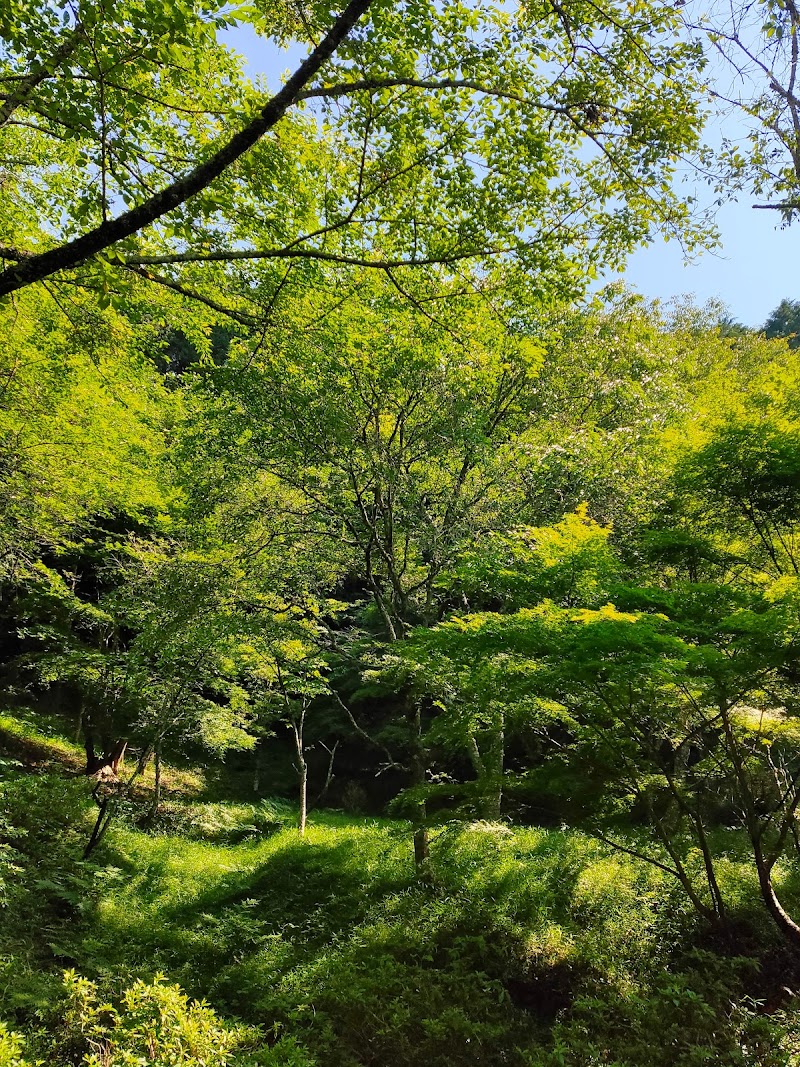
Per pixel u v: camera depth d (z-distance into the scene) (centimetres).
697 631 530
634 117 419
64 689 1622
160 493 1128
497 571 655
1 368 834
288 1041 481
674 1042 484
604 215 488
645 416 954
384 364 754
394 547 990
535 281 535
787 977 543
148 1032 428
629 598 583
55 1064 428
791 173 420
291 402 748
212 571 847
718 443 623
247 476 862
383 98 424
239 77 490
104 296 348
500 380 948
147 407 1052
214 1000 603
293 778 1755
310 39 402
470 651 573
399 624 985
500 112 440
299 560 946
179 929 736
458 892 762
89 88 355
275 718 1323
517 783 668
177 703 984
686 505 702
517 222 502
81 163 407
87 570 1463
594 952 604
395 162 464
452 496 859
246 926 741
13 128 575
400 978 601
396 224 500
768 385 722
